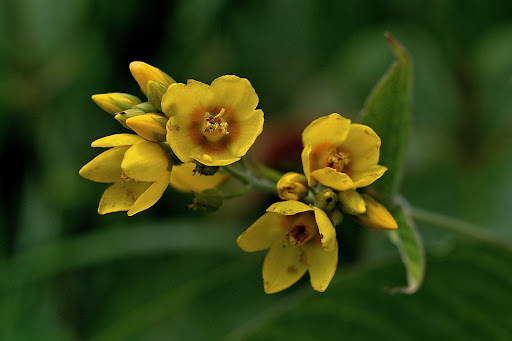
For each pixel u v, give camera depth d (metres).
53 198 0.40
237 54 0.42
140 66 0.32
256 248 0.32
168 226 0.39
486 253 0.35
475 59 0.42
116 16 0.40
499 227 0.39
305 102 0.42
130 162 0.31
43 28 0.41
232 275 0.39
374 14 0.42
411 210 0.35
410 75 0.32
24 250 0.39
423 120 0.42
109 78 0.40
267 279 0.32
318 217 0.31
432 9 0.42
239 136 0.32
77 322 0.38
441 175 0.41
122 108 0.32
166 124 0.32
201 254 0.39
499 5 0.42
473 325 0.35
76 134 0.40
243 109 0.32
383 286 0.35
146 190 0.32
